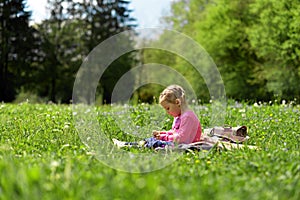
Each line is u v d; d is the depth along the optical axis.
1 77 37.59
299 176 3.52
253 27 29.39
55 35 39.69
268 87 27.58
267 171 3.73
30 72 38.84
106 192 2.86
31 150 5.24
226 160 4.50
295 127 7.64
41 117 8.75
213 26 32.31
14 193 2.74
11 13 38.38
